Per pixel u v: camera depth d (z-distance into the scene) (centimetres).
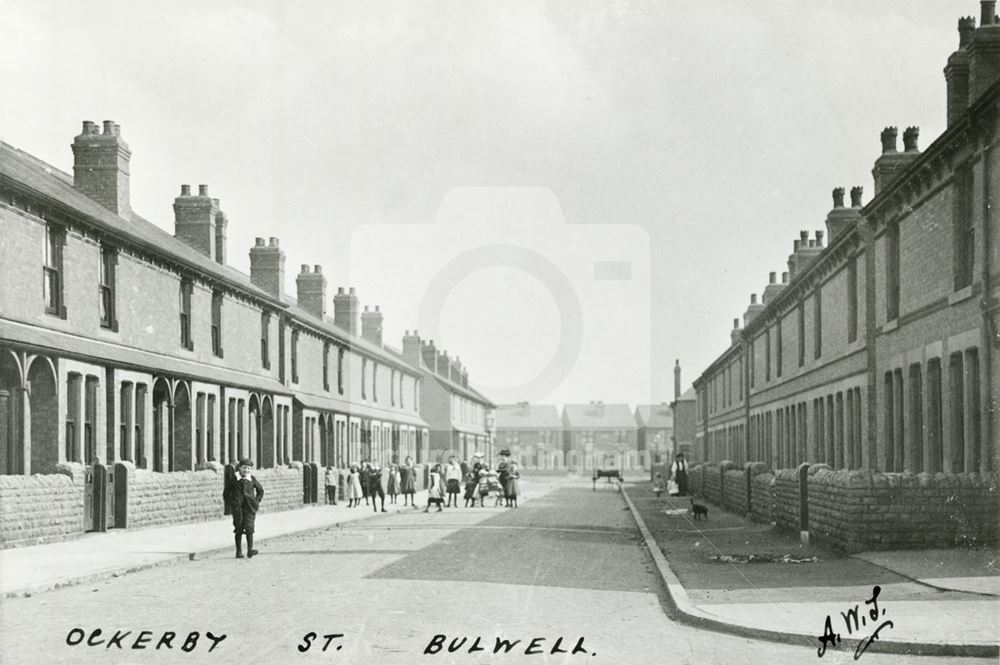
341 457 4288
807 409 2883
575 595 1256
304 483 3700
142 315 2448
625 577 1449
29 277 1931
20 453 1852
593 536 2231
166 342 2603
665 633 1003
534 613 1116
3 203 1841
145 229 2609
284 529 2322
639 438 11575
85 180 2470
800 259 3397
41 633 1010
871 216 2117
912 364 1902
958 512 1509
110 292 2298
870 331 2153
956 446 1684
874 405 2145
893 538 1516
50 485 1872
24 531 1789
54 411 1958
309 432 3866
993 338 1516
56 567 1476
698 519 2573
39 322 1956
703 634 997
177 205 3181
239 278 3188
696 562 1548
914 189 1862
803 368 2942
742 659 882
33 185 1903
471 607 1151
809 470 1898
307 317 3916
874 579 1270
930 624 962
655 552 1703
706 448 5697
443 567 1559
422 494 4947
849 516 1530
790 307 3200
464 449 7381
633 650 923
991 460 1530
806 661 872
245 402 3161
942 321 1728
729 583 1291
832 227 2700
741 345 4191
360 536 2208
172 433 2666
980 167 1552
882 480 1525
